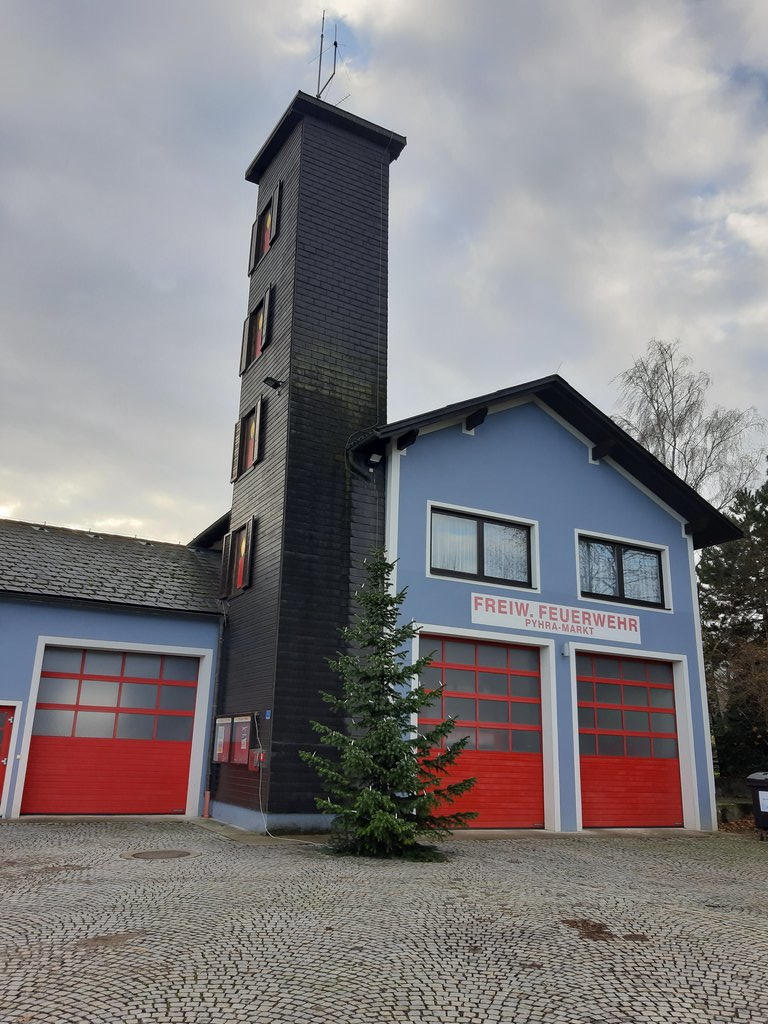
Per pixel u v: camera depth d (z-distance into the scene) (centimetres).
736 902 795
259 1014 434
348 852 1016
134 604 1502
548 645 1515
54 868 881
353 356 1524
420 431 1483
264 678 1312
